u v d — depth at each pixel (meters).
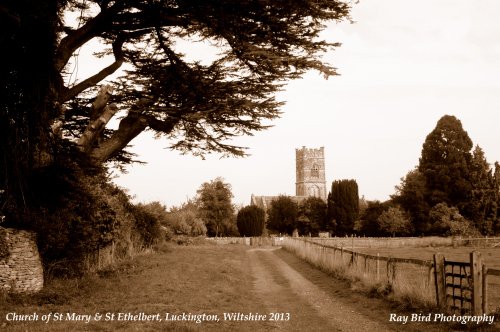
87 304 11.98
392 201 66.81
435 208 58.66
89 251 17.98
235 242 64.56
